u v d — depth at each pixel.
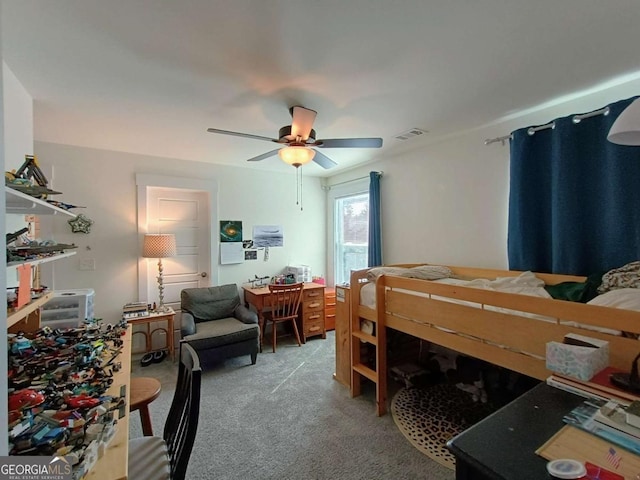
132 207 3.59
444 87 2.03
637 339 1.28
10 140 1.79
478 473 0.77
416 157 3.45
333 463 1.83
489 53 1.66
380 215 3.87
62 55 1.63
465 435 0.85
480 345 1.77
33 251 1.30
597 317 1.32
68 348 1.62
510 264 2.48
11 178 1.13
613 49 1.63
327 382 2.89
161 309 3.47
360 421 2.26
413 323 2.17
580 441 0.81
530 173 2.38
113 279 3.49
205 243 4.15
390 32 1.47
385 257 3.86
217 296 3.79
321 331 4.19
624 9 1.33
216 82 1.93
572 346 1.17
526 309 1.55
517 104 2.30
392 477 1.72
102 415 1.02
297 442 2.02
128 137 3.01
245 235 4.35
